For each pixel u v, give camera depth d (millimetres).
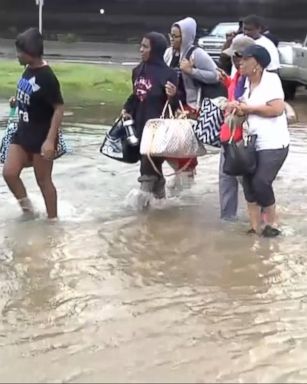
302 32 44156
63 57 33938
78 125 15203
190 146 8945
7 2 46531
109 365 5109
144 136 9008
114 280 6758
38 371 5008
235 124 7855
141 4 45562
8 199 9352
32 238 7887
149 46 9211
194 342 5508
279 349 5434
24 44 8023
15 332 5629
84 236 8008
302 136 14312
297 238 8086
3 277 6766
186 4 45156
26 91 8148
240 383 4887
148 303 6234
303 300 6375
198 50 9359
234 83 8188
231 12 44688
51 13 46344
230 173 7914
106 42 45719
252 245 7824
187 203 9461
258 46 7895
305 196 9867
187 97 9500
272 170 7941
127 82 22891
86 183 10273
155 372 5012
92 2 45969
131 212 9008
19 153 8508
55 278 6762
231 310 6133
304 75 20328
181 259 7363
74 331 5656
